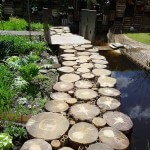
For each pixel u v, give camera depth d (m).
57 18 5.29
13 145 1.54
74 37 3.86
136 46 4.21
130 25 5.68
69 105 1.98
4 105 1.90
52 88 2.23
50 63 2.86
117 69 3.30
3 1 5.45
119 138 1.59
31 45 3.12
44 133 1.59
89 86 2.27
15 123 1.72
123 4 5.59
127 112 2.24
